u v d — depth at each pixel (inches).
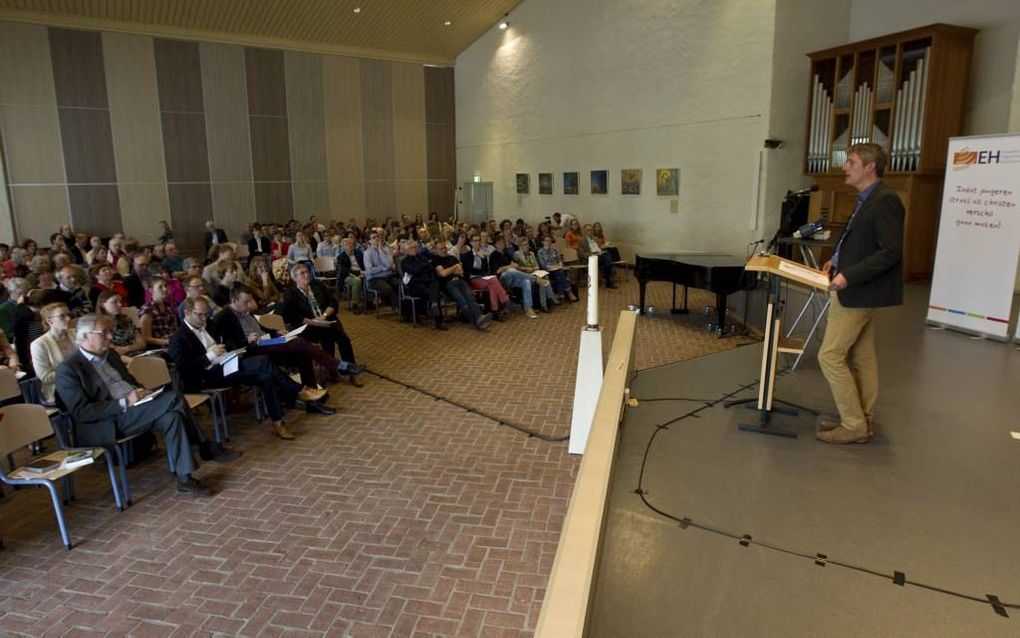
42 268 237.5
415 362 256.5
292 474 158.2
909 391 175.9
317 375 238.5
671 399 181.6
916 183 320.8
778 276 149.2
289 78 548.4
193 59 502.0
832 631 87.0
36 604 110.3
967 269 232.1
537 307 359.9
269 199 551.5
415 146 627.5
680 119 426.9
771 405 158.4
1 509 143.9
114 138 478.0
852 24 388.5
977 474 129.3
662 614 91.4
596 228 450.3
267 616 105.9
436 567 118.2
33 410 134.6
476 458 165.2
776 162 378.6
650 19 437.7
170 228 504.7
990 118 316.2
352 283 364.8
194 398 169.3
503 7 551.8
